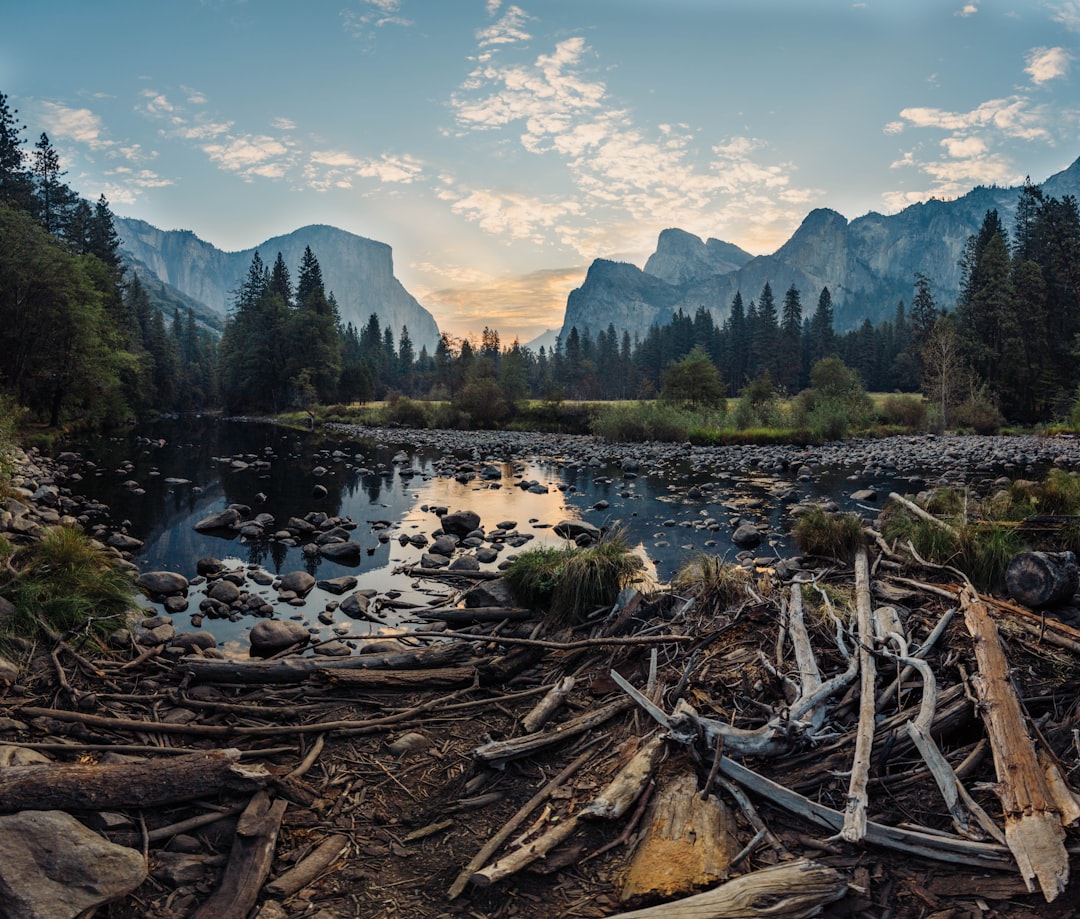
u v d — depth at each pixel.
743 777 3.94
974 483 19.42
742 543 11.75
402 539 12.48
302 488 19.33
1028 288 56.66
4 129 49.41
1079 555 8.02
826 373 58.12
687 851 3.44
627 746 4.55
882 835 3.50
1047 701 4.62
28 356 33.69
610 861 3.55
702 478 21.56
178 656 6.62
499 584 8.12
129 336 52.69
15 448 20.00
